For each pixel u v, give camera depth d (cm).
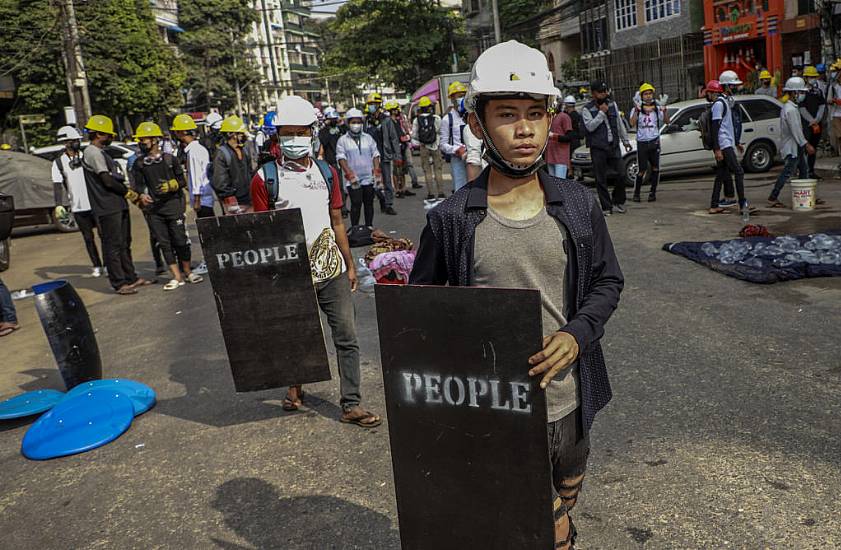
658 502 326
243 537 333
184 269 937
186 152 988
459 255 204
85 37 3158
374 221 1259
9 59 2966
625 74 3170
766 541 292
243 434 448
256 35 9238
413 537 204
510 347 181
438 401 192
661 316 589
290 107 429
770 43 2306
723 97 963
